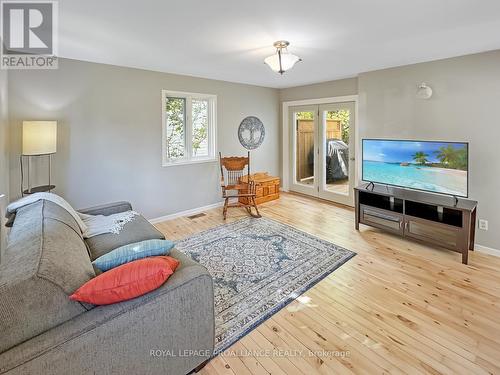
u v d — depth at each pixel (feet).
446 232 9.52
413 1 6.08
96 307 4.05
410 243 10.89
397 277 8.42
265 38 8.37
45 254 4.17
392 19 7.01
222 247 10.60
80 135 11.18
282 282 8.19
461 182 9.59
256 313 6.82
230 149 16.61
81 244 5.86
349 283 8.13
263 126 18.26
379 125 12.69
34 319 3.57
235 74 13.84
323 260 9.52
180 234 12.03
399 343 5.84
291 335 6.11
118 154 12.28
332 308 7.01
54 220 6.01
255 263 9.33
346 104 15.40
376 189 11.91
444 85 10.55
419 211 10.69
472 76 9.85
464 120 10.12
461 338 5.95
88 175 11.54
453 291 7.66
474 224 9.95
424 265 9.13
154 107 13.16
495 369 5.18
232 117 16.48
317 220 13.75
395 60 10.87
